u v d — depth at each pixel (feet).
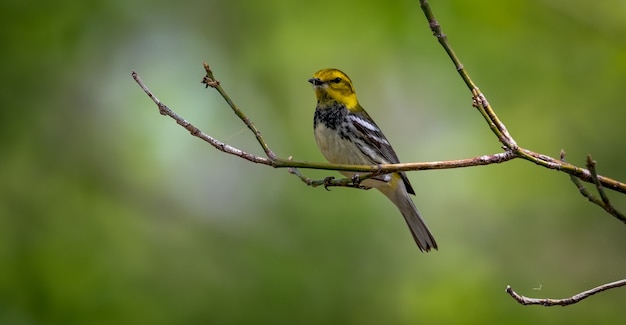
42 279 38.52
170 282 40.14
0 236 40.75
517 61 43.65
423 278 40.47
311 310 38.32
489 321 38.91
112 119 44.91
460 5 41.37
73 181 43.91
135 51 45.52
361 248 40.45
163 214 43.50
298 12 44.29
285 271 39.22
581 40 43.98
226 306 38.55
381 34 43.14
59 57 44.19
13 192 43.04
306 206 41.52
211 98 44.68
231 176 43.83
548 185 44.45
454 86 44.37
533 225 44.75
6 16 42.65
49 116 44.73
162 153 43.65
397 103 47.44
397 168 19.99
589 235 44.42
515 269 43.34
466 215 44.98
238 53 46.14
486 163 19.53
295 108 45.50
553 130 44.83
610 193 44.60
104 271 39.40
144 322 37.37
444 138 46.26
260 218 41.96
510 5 41.19
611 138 44.57
